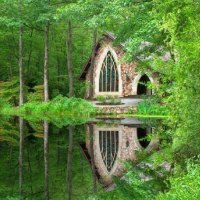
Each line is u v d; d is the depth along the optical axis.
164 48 20.84
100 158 19.80
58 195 13.27
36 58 53.59
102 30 46.03
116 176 15.73
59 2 43.84
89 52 57.34
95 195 13.05
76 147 23.06
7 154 20.94
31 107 43.59
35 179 15.56
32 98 47.41
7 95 48.50
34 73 53.00
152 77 40.88
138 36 22.19
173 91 15.81
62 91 52.03
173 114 15.75
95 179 15.47
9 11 44.78
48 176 16.08
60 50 54.31
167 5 15.07
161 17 16.16
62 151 21.84
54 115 41.72
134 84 44.28
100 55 47.34
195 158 14.67
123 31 24.17
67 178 15.74
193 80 13.98
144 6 22.66
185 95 14.35
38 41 53.38
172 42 14.76
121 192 13.03
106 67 46.84
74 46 55.09
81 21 35.66
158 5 16.16
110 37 45.19
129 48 21.97
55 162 18.86
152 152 20.09
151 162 17.33
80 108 41.19
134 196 12.39
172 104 15.77
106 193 13.21
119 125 31.61
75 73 54.00
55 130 30.25
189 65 13.73
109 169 17.19
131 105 42.75
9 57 53.12
